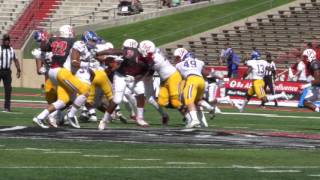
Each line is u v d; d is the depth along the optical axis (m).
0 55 48.44
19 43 97.56
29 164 22.27
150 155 25.03
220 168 22.19
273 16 92.69
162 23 99.88
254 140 31.00
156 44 93.12
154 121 43.97
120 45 94.19
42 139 29.61
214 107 45.59
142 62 38.47
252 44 88.31
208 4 102.69
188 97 37.28
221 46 90.00
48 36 36.81
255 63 56.56
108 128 36.06
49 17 104.00
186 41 92.88
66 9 104.75
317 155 26.00
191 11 102.31
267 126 41.19
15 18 105.31
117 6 104.56
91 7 104.56
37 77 89.44
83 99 35.41
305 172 21.72
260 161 24.08
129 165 22.45
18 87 89.56
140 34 97.12
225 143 29.44
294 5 93.94
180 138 31.09
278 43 86.88
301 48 84.25
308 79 63.31
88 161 23.20
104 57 36.56
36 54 37.28
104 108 41.06
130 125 39.38
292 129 39.22
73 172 20.81
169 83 39.19
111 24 100.88
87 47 38.31
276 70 74.06
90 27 99.19
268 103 66.94
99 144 28.16
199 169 21.88
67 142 28.67
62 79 34.75
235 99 67.94
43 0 105.81
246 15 95.12
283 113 55.34
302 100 41.16
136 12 103.12
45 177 19.84
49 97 36.69
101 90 39.72
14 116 44.25
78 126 35.97
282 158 24.97
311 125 42.91
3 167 21.53
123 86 35.66
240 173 21.28
